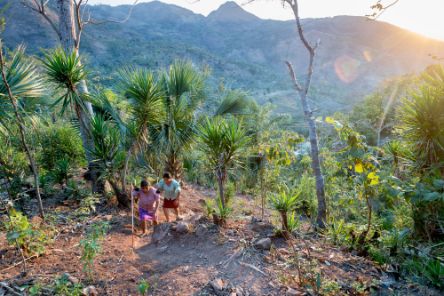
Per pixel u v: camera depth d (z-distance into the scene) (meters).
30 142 7.97
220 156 5.67
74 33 7.53
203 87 8.70
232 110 8.53
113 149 6.67
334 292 3.61
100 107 7.32
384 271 4.35
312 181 8.91
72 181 7.37
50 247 4.57
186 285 3.75
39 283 3.48
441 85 4.78
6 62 5.13
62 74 5.81
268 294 3.60
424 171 4.88
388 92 20.94
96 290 3.56
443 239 4.64
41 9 7.23
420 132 4.80
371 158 4.65
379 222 5.52
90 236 4.21
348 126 4.89
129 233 5.38
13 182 6.43
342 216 7.13
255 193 8.86
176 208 6.11
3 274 3.77
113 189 6.72
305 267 4.08
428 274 3.90
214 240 4.83
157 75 7.98
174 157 8.47
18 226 3.85
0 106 4.88
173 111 7.62
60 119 9.95
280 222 5.69
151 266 4.22
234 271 4.05
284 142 7.32
